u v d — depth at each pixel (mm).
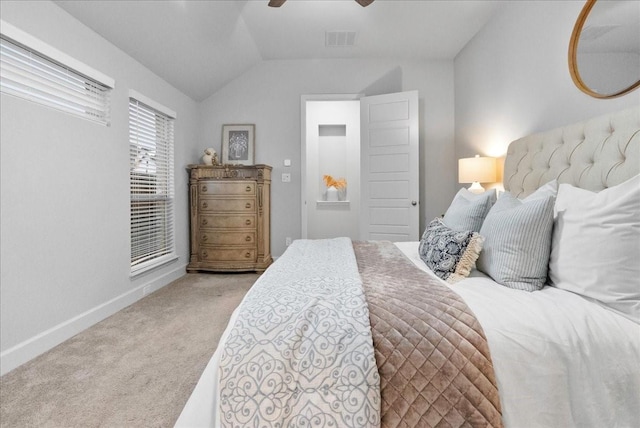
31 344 1919
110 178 2670
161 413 1438
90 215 2441
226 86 4359
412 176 4004
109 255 2658
